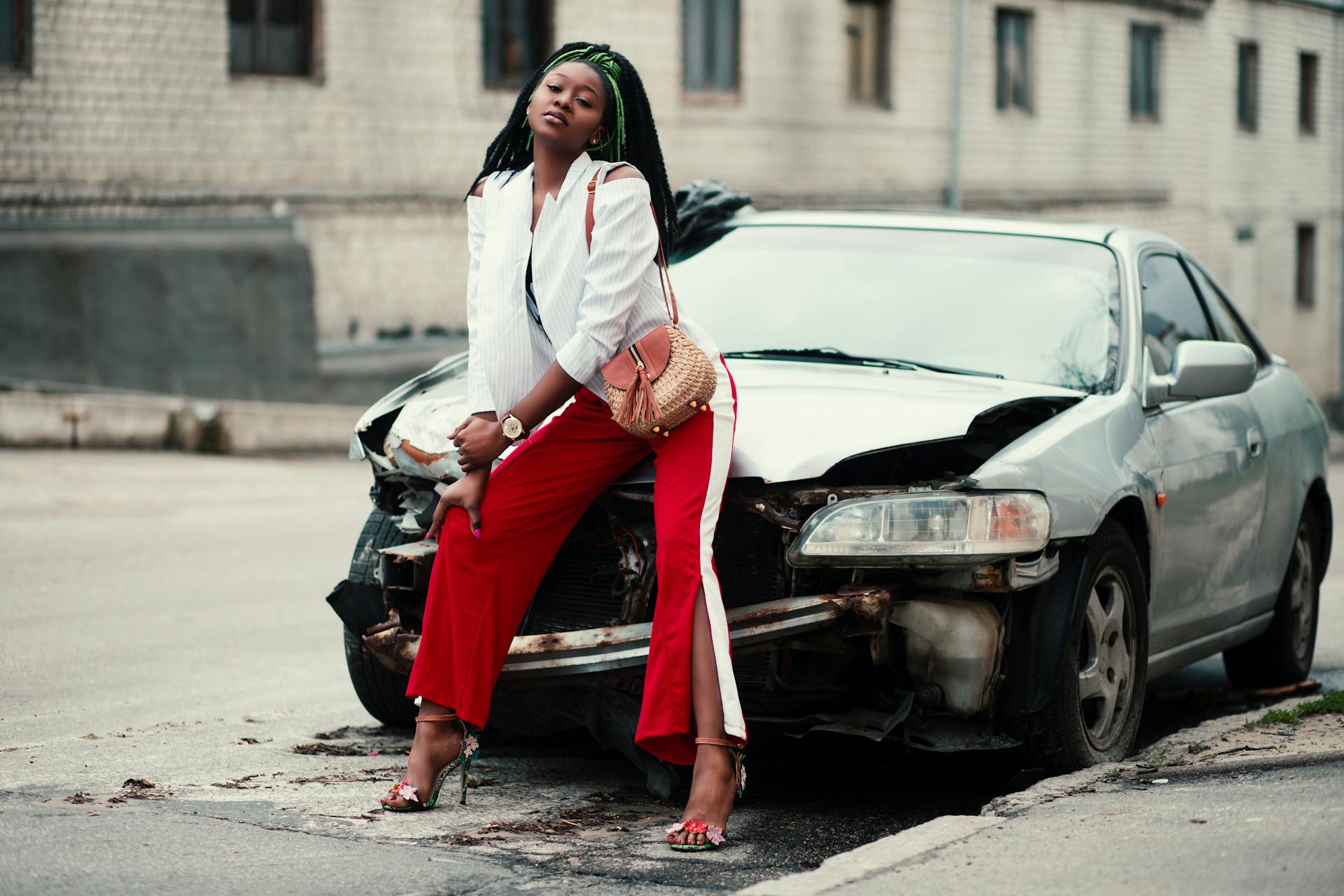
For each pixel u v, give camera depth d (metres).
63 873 3.34
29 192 14.59
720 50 20.42
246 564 8.45
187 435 13.65
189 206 15.62
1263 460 5.65
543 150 3.86
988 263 5.34
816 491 3.95
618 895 3.32
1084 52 25.89
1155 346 5.30
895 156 22.75
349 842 3.66
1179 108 28.25
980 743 4.06
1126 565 4.50
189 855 3.50
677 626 3.69
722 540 4.12
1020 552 3.94
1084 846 3.38
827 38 21.66
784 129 21.17
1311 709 4.89
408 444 4.35
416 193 17.48
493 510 3.87
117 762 4.48
